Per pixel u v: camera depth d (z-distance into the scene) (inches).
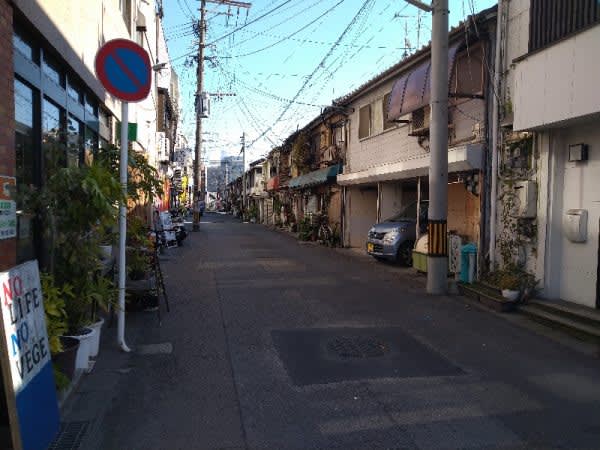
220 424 157.9
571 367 213.6
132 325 274.5
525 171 336.8
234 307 321.4
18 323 125.3
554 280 315.9
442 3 362.0
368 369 208.1
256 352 229.0
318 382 193.3
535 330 273.1
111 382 191.2
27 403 124.0
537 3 294.0
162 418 161.8
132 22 549.3
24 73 198.8
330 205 864.9
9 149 173.0
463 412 167.8
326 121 869.8
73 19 271.1
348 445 145.3
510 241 349.7
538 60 290.8
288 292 374.0
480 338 256.4
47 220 183.9
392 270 501.4
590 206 291.0
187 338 250.5
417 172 489.7
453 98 424.8
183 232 767.7
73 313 199.0
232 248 733.3
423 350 234.5
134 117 607.8
